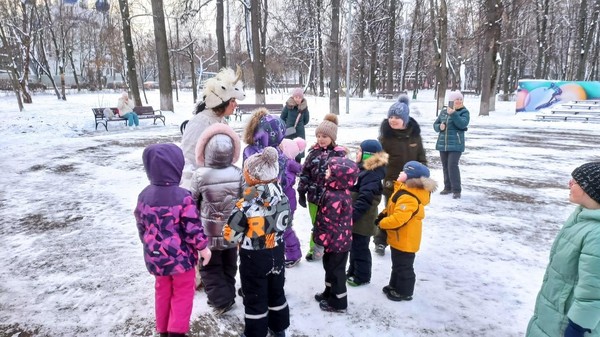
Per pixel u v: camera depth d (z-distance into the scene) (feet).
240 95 11.41
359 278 11.94
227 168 10.36
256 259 8.87
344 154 12.23
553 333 6.59
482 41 89.45
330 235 10.15
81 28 164.14
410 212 10.41
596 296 5.79
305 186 12.34
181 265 8.59
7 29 92.02
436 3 82.23
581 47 97.91
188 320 8.93
